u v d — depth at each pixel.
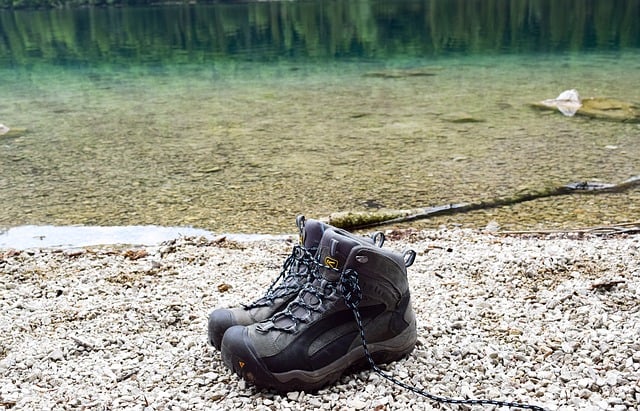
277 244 2.24
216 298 1.78
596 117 5.19
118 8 29.56
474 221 2.81
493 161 3.87
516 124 5.01
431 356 1.50
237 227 2.80
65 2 30.27
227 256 2.11
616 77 7.64
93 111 6.23
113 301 1.79
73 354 1.54
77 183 3.61
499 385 1.40
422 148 4.27
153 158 4.18
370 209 3.01
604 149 4.11
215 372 1.46
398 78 8.13
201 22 20.45
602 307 1.66
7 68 10.47
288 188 3.40
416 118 5.36
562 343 1.53
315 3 28.17
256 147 4.42
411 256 1.49
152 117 5.79
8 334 1.63
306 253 1.46
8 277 1.98
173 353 1.53
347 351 1.42
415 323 1.50
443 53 11.00
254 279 1.91
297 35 15.69
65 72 9.80
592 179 3.42
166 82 8.38
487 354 1.49
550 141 4.38
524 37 13.36
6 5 29.59
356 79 8.13
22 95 7.52
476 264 1.97
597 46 11.27
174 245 2.20
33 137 5.00
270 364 1.38
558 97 5.98
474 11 21.16
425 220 2.84
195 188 3.44
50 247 2.57
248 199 3.21
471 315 1.65
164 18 22.53
